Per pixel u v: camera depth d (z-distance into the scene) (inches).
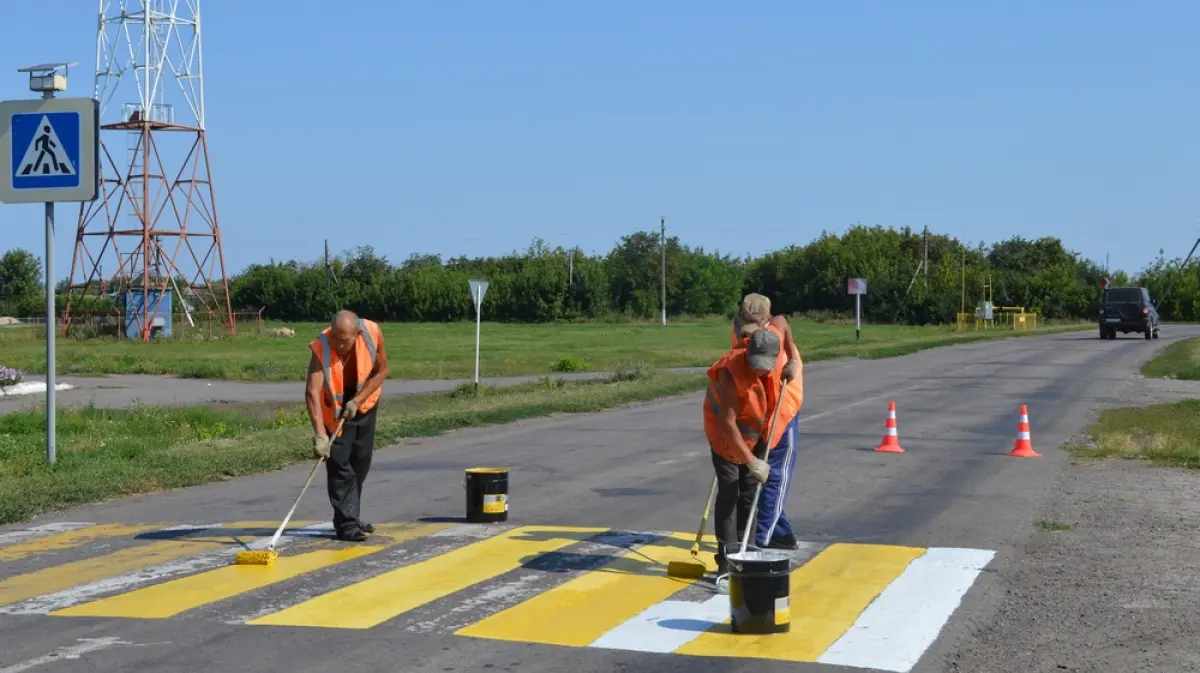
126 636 254.5
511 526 388.5
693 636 255.3
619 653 243.0
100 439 661.3
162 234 2438.5
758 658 240.1
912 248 4244.6
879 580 309.9
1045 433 697.0
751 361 292.8
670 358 1743.4
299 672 229.9
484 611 275.3
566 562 329.4
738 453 298.2
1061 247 4815.5
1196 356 1502.2
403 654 241.8
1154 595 297.3
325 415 357.4
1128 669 237.1
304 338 2568.9
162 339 2379.4
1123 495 458.9
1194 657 245.1
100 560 333.4
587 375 1354.6
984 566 327.9
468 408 796.6
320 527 385.7
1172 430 716.7
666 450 606.5
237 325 2783.0
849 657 241.6
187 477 490.9
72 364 1552.7
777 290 4013.3
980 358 1529.3
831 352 1590.8
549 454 591.5
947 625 266.5
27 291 4252.0
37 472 491.2
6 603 283.1
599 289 4170.8
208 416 839.7
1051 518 407.5
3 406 995.3
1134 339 2084.2
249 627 261.3
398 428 669.3
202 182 2487.7
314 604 281.3
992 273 3644.2
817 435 679.1
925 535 374.9
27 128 488.7
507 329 3346.5
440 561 330.3
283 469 542.0
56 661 236.8
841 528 387.9
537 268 4205.2
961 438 666.8
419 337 2741.1
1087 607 285.1
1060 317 3540.8
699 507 429.7
